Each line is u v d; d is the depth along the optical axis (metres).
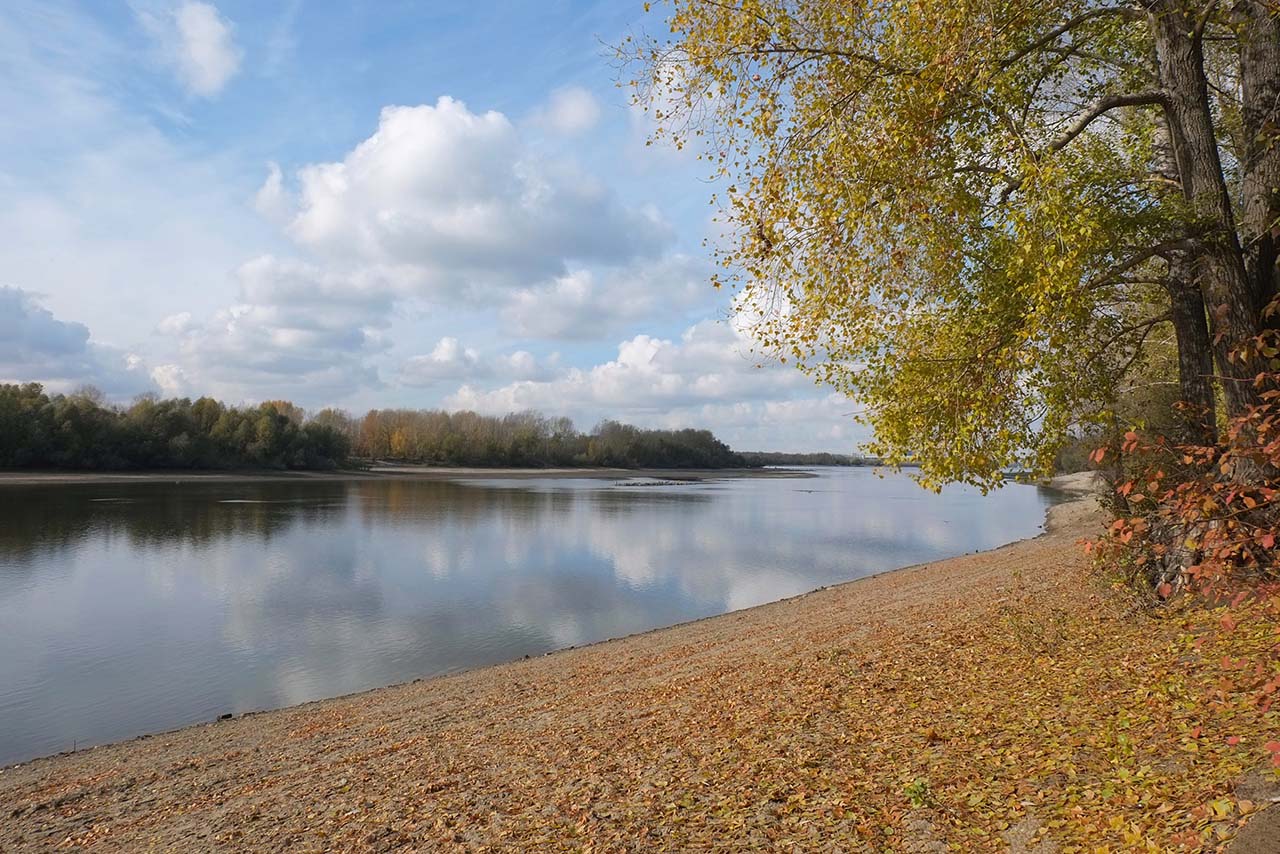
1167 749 6.06
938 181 8.91
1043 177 7.47
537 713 13.17
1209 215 8.77
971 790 6.39
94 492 73.81
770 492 109.75
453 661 20.53
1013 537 47.81
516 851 7.07
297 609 26.48
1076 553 21.06
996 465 8.88
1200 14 8.98
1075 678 8.77
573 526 54.59
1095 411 9.19
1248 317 8.73
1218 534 4.09
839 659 12.98
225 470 111.00
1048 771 6.34
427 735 12.66
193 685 18.53
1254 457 4.03
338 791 10.02
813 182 8.77
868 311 9.31
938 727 8.19
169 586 30.05
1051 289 7.54
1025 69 9.58
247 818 9.45
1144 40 10.67
